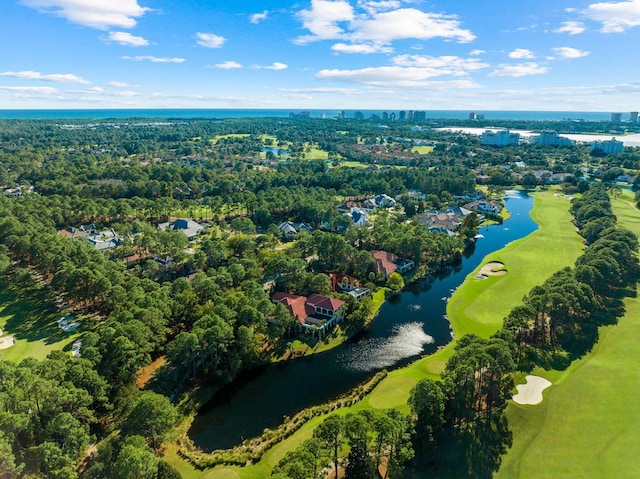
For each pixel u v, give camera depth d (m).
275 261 126.38
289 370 95.56
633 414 75.31
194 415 81.62
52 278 133.38
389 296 132.12
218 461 69.00
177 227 186.00
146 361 85.69
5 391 67.12
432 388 68.88
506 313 119.12
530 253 165.38
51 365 75.06
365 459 63.19
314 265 147.88
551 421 74.69
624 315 111.50
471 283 140.88
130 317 92.69
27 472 59.53
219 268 129.88
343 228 182.88
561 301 96.69
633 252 148.12
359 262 140.38
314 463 56.12
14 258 149.12
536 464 65.56
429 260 158.25
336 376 93.31
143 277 133.62
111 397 80.38
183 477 65.88
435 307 126.25
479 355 74.31
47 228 167.38
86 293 114.81
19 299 123.38
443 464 65.56
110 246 163.25
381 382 90.00
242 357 94.19
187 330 104.56
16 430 62.66
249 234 185.75
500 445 69.38
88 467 65.56
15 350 97.81
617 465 64.56
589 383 84.62
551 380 86.31
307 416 79.62
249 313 97.94
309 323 109.06
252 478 65.50
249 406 84.00
